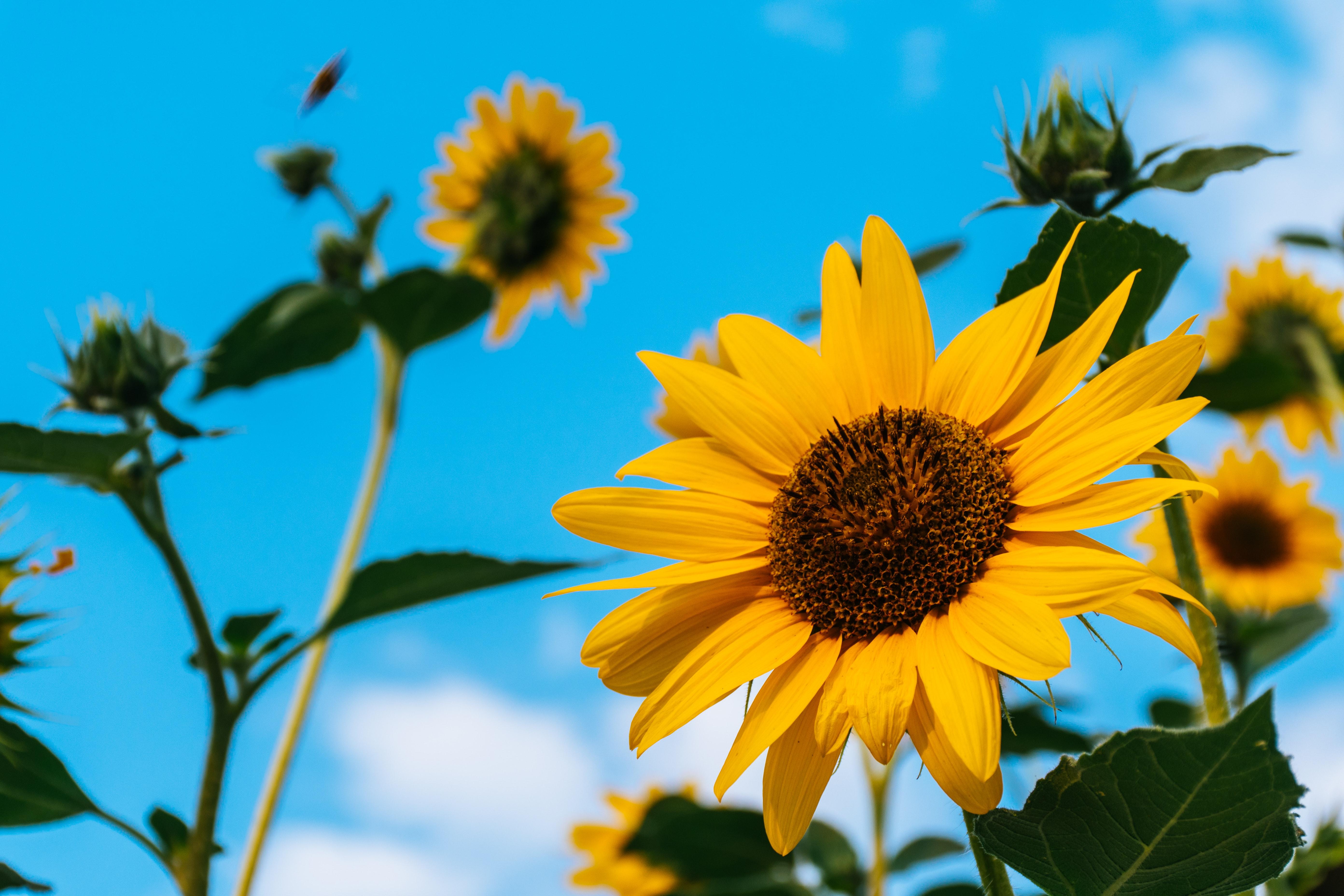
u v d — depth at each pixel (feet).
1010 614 1.42
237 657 1.89
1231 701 2.08
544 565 1.82
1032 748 2.09
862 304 1.62
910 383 1.60
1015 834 1.40
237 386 2.13
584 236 3.42
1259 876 1.39
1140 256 1.60
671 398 1.65
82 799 1.81
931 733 1.43
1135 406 1.49
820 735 1.44
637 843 2.48
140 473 1.87
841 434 1.59
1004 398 1.55
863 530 1.52
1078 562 1.41
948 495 1.51
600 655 1.57
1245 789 1.34
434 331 2.29
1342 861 1.77
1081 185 1.71
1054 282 1.53
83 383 1.93
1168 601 1.43
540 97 3.41
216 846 1.84
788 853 1.45
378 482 2.36
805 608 1.53
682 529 1.58
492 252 3.36
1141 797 1.36
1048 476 1.49
